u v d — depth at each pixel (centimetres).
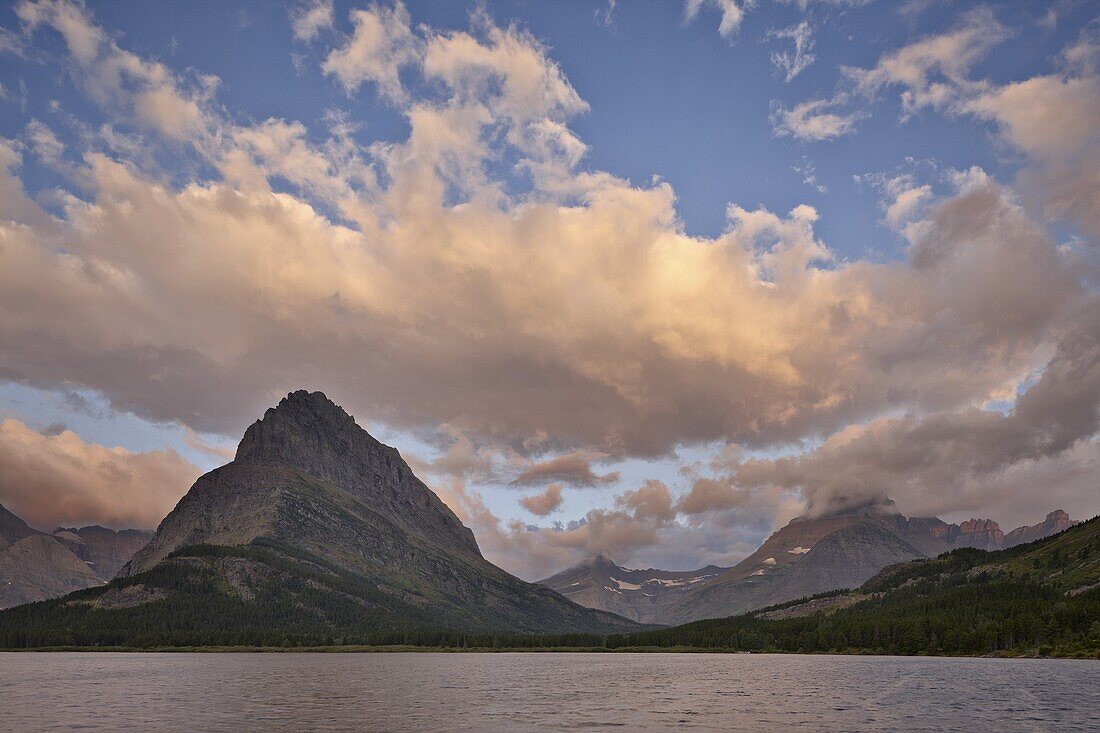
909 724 15675
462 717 16938
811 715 17138
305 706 18925
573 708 18662
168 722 16038
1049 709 17712
